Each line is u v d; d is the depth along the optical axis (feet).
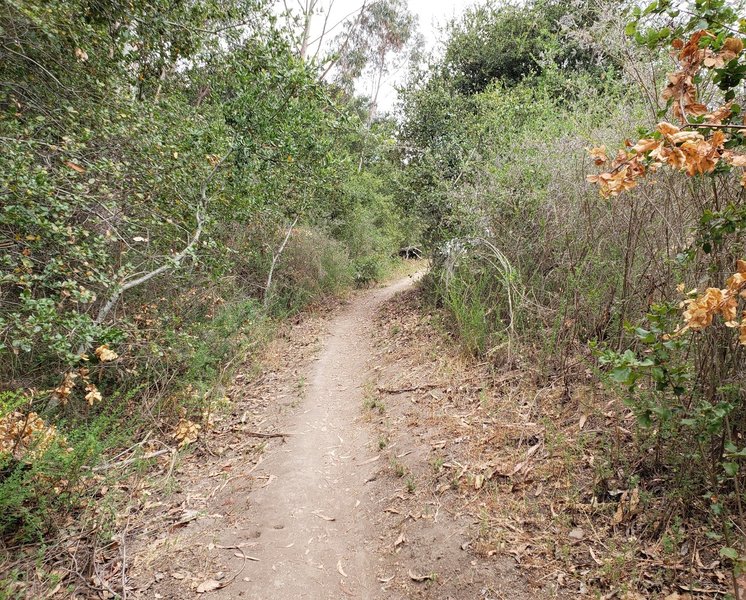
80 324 12.21
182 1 17.71
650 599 7.14
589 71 26.11
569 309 14.67
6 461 9.90
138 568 9.86
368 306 38.50
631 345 11.71
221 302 23.88
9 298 14.75
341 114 20.12
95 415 15.51
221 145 18.78
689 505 8.34
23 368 15.44
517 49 33.04
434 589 8.71
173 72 21.49
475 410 14.08
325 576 9.64
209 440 16.03
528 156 17.89
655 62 10.66
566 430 11.47
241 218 21.44
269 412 18.20
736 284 5.36
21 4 13.17
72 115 15.02
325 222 43.80
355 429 15.90
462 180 25.44
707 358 8.18
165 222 17.69
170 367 18.35
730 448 6.52
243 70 18.85
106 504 11.21
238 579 9.60
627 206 13.02
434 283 27.55
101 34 15.38
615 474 9.59
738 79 6.13
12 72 15.35
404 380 18.44
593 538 8.61
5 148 12.10
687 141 5.19
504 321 17.92
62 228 12.53
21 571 9.45
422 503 10.99
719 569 7.18
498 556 8.86
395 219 51.90
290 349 26.45
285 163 21.38
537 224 17.33
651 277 11.25
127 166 16.10
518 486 10.41
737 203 7.24
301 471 13.55
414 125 31.09
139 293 19.48
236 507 12.06
